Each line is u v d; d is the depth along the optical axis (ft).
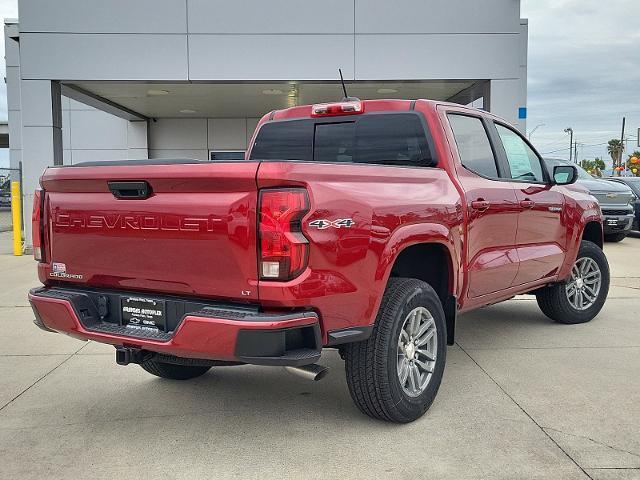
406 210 11.98
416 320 12.64
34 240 12.79
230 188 10.17
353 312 10.92
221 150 61.46
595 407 13.30
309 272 10.08
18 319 22.53
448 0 40.29
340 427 12.44
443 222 13.07
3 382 15.52
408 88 45.32
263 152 17.22
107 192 11.49
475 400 13.79
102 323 11.93
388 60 40.65
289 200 9.89
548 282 19.01
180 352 10.53
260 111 57.00
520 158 17.74
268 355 9.82
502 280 16.16
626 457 10.95
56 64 40.60
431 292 12.82
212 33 40.32
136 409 13.62
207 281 10.53
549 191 18.34
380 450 11.34
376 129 15.28
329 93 47.21
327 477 10.37
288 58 40.57
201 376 15.92
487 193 15.08
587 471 10.44
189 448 11.58
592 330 20.15
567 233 19.16
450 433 12.03
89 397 14.42
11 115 57.77
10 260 38.86
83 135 60.70
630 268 33.96
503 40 40.52
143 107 54.08
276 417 13.05
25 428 12.60
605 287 21.49
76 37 40.40
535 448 11.32
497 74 40.70
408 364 12.48
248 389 14.90
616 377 15.29
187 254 10.64
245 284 10.16
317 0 40.24
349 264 10.67
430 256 13.92
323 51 40.55
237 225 10.08
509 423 12.49
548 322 21.42
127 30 40.29
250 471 10.62
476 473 10.41
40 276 12.83
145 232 11.02
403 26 40.45
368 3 40.29
